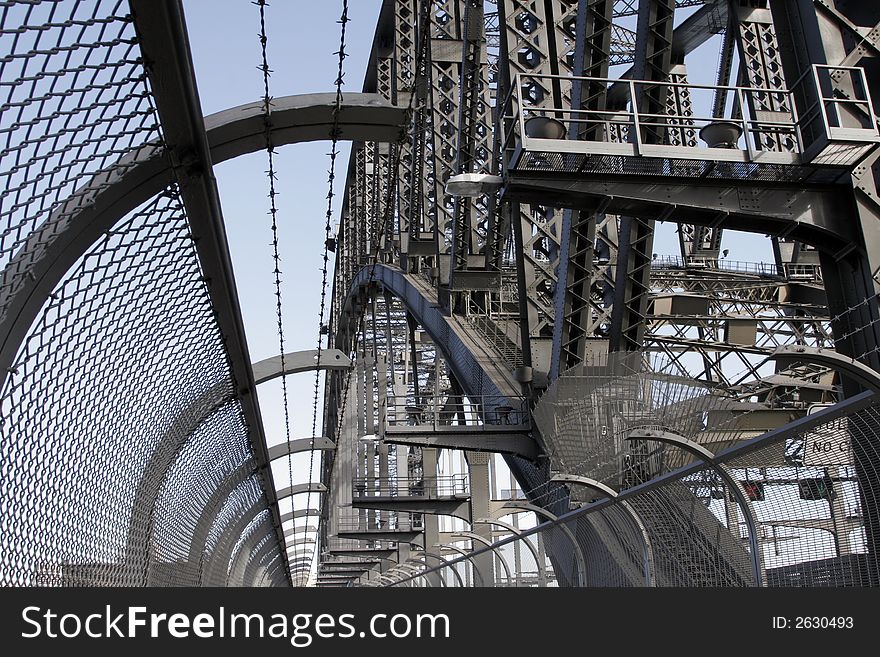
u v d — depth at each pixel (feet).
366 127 27.48
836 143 38.55
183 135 22.07
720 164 40.63
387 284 130.82
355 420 166.30
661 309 96.37
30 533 24.23
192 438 49.70
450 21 97.71
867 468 27.66
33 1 15.76
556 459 51.24
